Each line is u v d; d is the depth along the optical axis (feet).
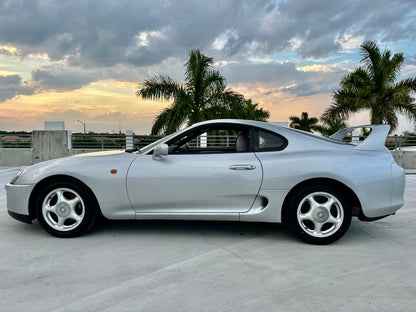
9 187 12.58
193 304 7.42
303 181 11.66
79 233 12.23
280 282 8.59
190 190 11.80
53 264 9.76
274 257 10.43
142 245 11.53
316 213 11.45
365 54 62.75
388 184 11.58
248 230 13.42
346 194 11.90
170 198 11.93
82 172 11.94
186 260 10.14
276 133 12.17
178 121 51.70
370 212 11.51
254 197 11.72
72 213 12.17
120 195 12.00
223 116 53.72
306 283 8.54
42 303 7.44
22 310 7.14
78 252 10.79
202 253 10.76
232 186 11.67
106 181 11.94
